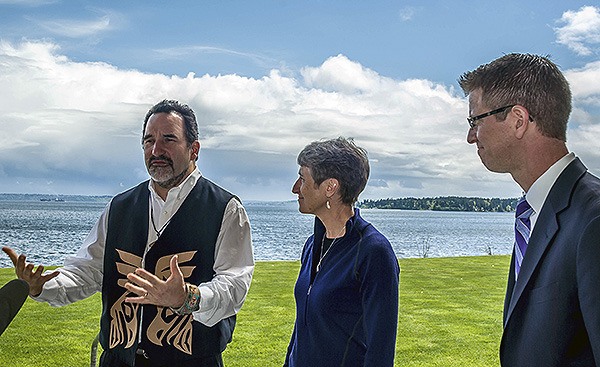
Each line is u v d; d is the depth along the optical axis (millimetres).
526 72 1821
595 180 1748
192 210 3076
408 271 14797
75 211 103000
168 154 3000
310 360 2514
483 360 6766
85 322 8180
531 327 1718
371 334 2385
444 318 8992
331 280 2508
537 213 1840
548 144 1822
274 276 13086
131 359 2959
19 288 1618
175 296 2514
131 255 3072
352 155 2586
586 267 1568
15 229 43719
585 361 1623
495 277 13789
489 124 1873
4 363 6250
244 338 7547
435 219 130250
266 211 145250
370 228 2557
